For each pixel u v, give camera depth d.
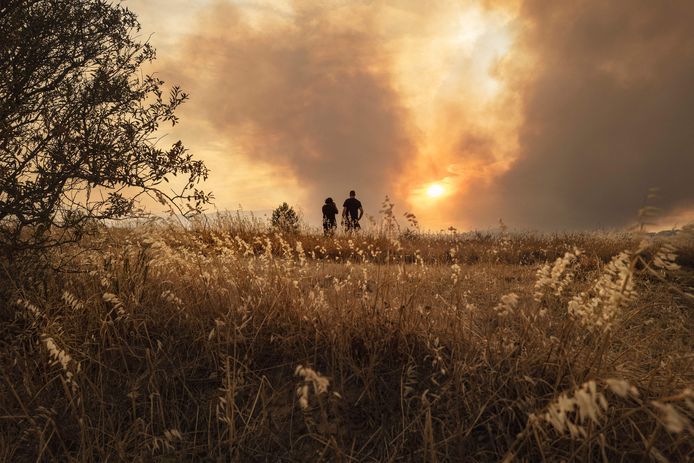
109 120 4.06
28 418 2.42
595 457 2.02
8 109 3.54
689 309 3.30
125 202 3.88
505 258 7.36
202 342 3.16
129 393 2.58
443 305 3.46
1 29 3.58
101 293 3.53
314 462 2.21
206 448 2.36
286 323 3.25
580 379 2.26
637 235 1.84
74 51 3.94
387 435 2.33
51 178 3.64
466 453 2.15
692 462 1.87
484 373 2.60
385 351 2.91
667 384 2.14
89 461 2.26
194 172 4.07
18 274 3.57
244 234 8.89
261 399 2.66
